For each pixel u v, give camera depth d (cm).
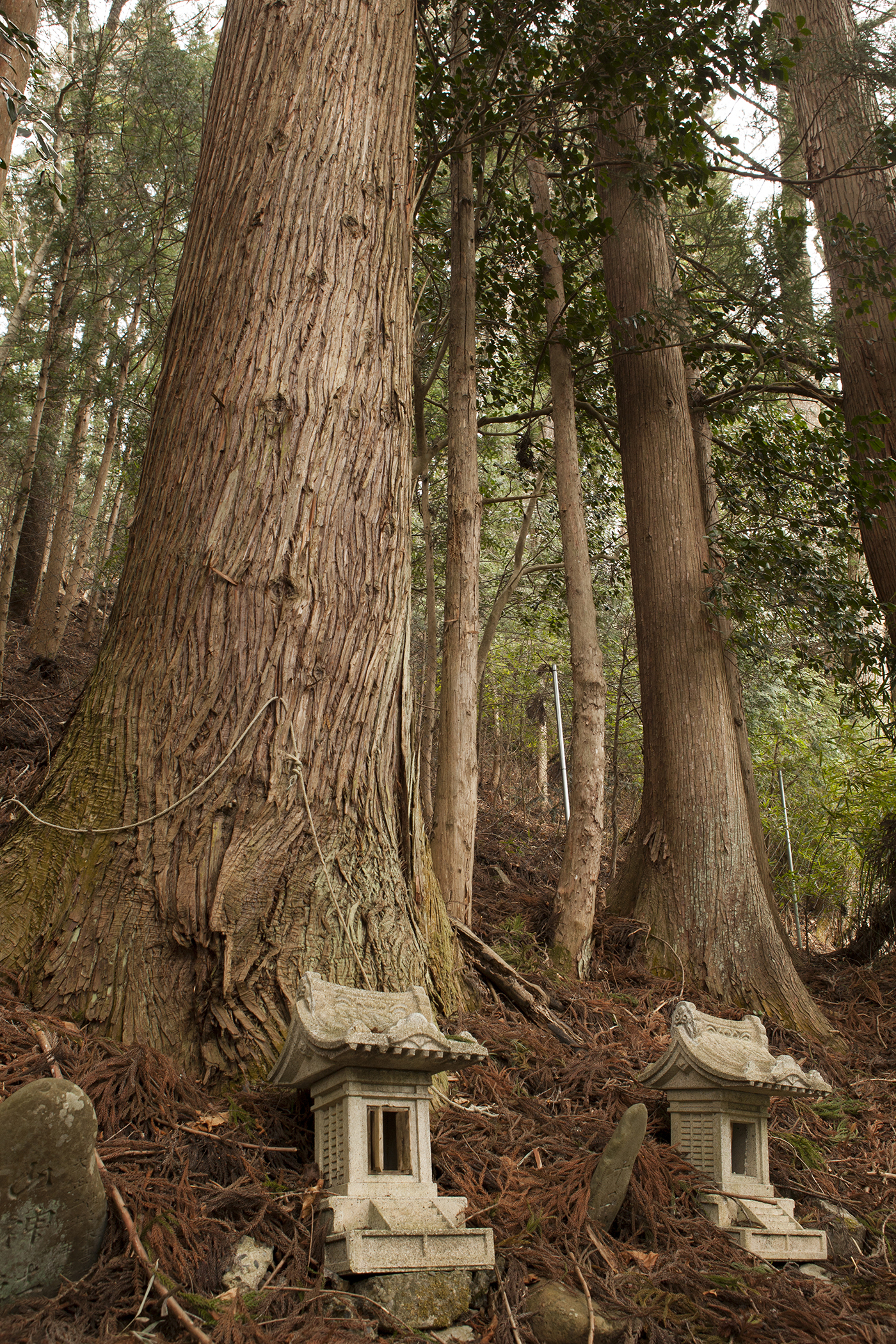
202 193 452
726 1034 395
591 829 636
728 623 815
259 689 372
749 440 859
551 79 664
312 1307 230
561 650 1334
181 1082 308
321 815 379
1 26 365
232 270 422
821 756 1227
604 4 602
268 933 351
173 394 423
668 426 807
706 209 911
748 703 1220
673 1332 261
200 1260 239
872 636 777
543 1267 274
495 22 645
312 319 414
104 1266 229
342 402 412
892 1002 715
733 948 661
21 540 1313
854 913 985
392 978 379
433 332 864
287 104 441
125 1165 263
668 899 691
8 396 1208
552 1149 356
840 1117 501
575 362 820
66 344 1141
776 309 768
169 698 372
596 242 811
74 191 948
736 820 705
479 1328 248
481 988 508
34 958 335
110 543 1222
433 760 1070
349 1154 264
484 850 940
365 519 412
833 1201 396
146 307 1139
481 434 980
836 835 1055
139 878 346
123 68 952
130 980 332
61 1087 219
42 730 789
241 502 389
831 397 905
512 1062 443
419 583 1238
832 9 958
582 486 1010
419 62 705
